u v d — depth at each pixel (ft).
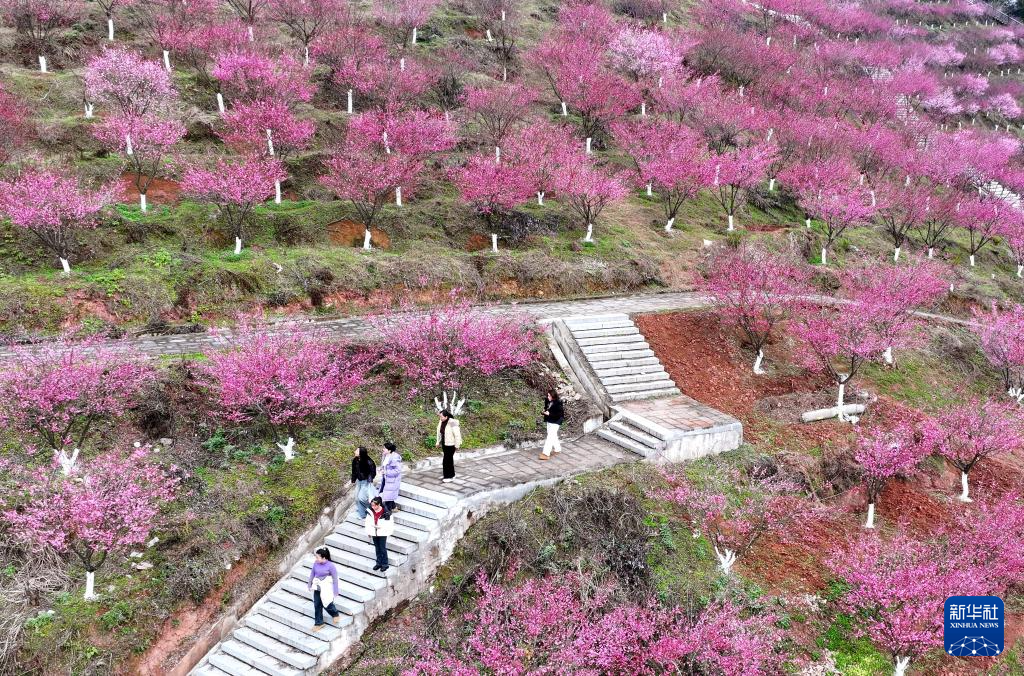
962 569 44.80
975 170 129.39
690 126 114.01
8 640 34.60
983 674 43.55
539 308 72.74
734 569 46.78
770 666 39.83
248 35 103.60
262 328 53.31
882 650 43.60
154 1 111.24
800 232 98.12
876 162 124.47
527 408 57.72
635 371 63.93
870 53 174.60
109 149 79.77
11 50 94.02
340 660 38.14
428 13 128.47
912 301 70.79
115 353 51.90
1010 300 103.30
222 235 72.95
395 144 87.66
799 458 58.03
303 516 44.16
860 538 51.21
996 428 58.70
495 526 44.09
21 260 63.21
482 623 38.42
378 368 56.70
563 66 113.91
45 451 43.80
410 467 49.57
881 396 69.77
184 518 41.63
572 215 90.63
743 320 69.97
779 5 179.32
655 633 40.19
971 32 232.32
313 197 83.30
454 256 76.23
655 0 162.30
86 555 37.01
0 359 51.06
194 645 38.06
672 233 94.12
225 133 87.15
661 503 49.34
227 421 48.83
